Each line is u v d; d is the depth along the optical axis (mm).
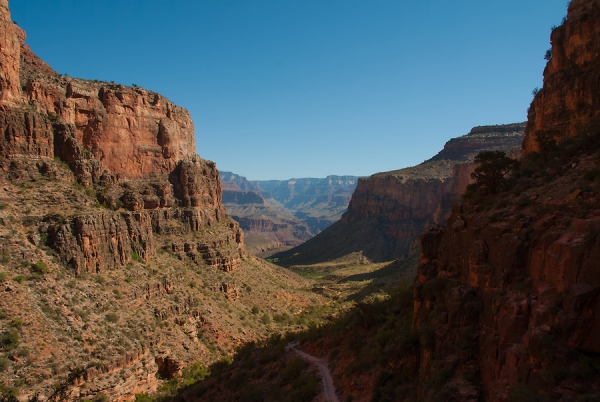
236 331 81000
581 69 43000
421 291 33094
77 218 62219
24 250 55219
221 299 90688
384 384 33250
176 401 52656
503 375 22203
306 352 55969
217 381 54844
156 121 104375
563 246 21562
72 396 46594
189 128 124188
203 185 119250
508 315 23453
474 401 23531
